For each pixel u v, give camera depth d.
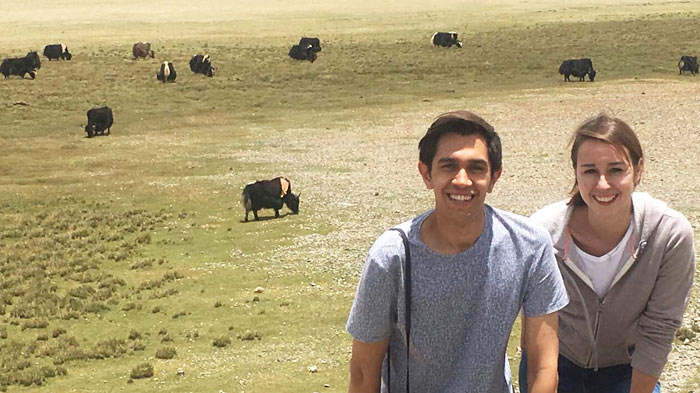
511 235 3.81
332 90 50.22
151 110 45.28
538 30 78.25
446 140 3.77
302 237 20.70
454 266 3.74
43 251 20.98
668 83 47.53
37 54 63.50
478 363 3.79
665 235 4.57
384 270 3.78
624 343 4.85
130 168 31.81
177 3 130.88
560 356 5.01
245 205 22.97
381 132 36.97
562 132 34.09
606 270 4.67
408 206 23.50
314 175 28.69
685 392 10.46
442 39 68.19
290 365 12.93
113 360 13.74
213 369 12.98
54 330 15.06
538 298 3.83
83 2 133.50
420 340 3.81
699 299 13.62
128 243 21.30
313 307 15.70
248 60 63.28
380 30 85.81
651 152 28.64
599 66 56.03
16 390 12.58
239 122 41.38
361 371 3.96
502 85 49.88
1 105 46.50
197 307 16.16
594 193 4.47
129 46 74.44
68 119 43.12
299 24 96.00
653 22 80.56
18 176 31.17
